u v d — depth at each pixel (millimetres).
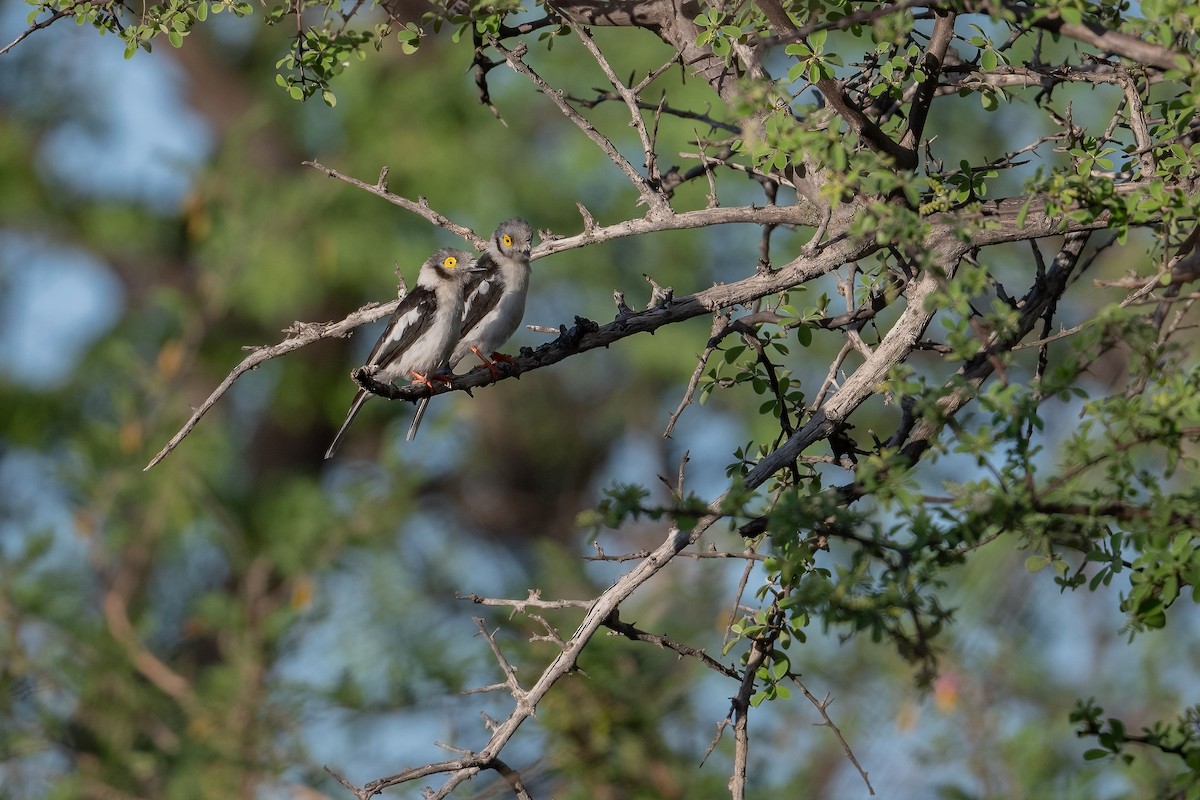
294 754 13719
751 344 9633
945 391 6836
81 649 14383
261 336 23406
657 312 9625
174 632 16141
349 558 15977
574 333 9570
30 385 20938
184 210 21625
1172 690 14555
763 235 10008
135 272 26375
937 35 9344
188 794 13781
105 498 15992
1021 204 9242
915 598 6461
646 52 22000
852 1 9297
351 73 22547
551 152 24156
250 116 22344
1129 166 9391
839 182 7137
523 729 12266
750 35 9164
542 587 13750
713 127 11297
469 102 22734
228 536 16344
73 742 14461
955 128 22281
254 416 25578
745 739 8867
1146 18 7344
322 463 26078
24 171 24250
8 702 14180
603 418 28766
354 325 9922
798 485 8305
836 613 6520
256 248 20953
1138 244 19031
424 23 9984
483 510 29203
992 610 12008
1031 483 6555
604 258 23953
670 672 12586
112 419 17734
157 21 9477
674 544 8555
